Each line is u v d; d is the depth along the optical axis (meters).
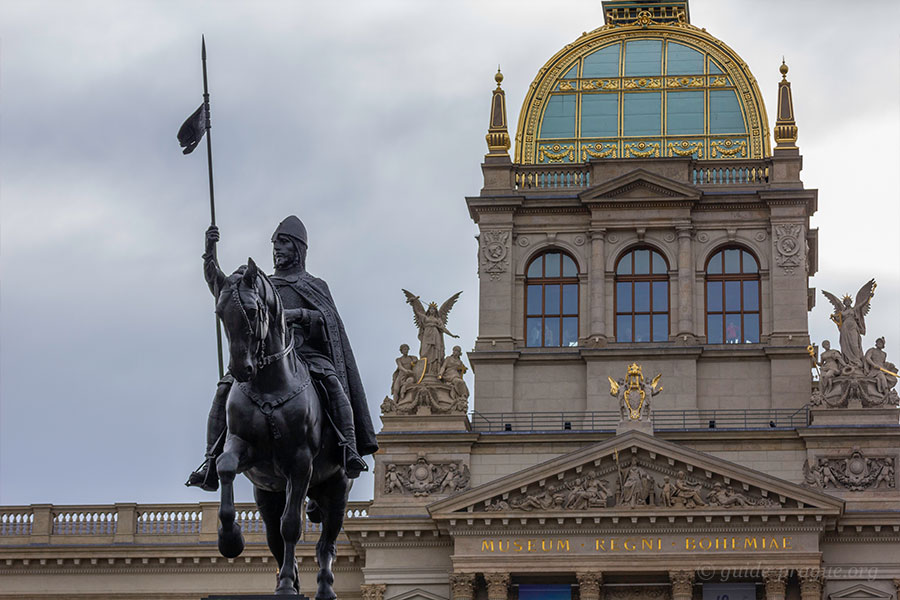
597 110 108.75
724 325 103.19
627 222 104.25
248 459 25.48
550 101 109.31
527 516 90.69
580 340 103.19
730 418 99.69
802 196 103.50
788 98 106.75
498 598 90.56
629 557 90.19
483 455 95.31
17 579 99.25
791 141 105.50
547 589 91.94
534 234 105.19
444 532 92.94
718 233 104.31
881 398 93.50
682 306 102.56
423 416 95.12
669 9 114.25
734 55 109.69
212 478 26.09
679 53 110.31
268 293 25.25
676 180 104.31
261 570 97.88
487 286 104.12
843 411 93.50
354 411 27.17
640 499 90.56
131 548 97.94
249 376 24.55
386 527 93.00
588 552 90.56
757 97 107.94
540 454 94.94
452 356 96.56
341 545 96.12
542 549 90.94
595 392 100.50
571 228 105.06
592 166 106.00
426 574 93.12
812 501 89.50
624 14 114.00
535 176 106.31
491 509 91.19
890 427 92.50
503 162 106.19
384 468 94.81
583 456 90.88
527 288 104.62
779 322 102.06
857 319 95.31
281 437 25.36
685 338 101.62
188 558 97.81
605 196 104.38
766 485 89.69
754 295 103.44
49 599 98.69
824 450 93.00
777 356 100.31
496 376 101.50
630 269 104.44
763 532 90.00
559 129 108.62
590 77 109.75
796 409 99.44
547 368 101.69
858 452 92.50
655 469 91.06
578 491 90.81
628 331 103.44
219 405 26.34
